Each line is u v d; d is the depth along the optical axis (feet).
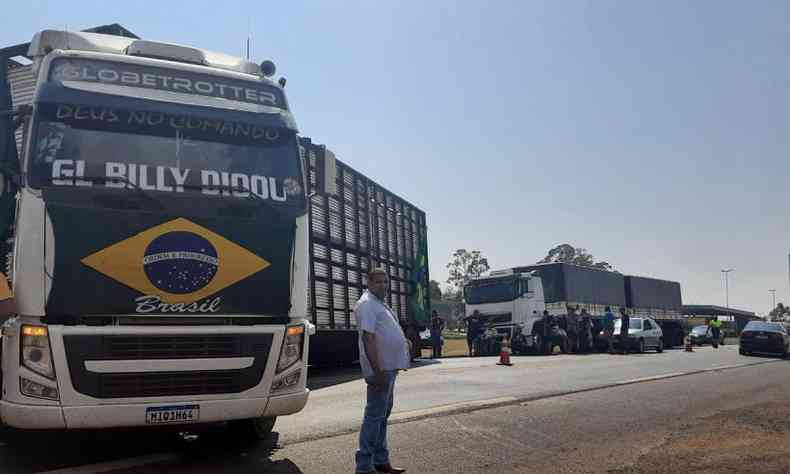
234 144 20.90
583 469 20.59
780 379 50.52
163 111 20.33
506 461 21.47
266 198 20.61
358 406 31.60
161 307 18.53
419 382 42.70
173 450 21.52
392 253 60.44
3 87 25.91
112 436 23.29
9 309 17.13
